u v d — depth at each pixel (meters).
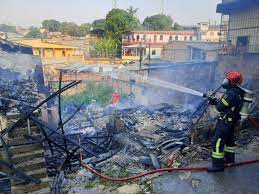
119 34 57.44
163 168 5.05
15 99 7.38
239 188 4.28
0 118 5.33
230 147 4.96
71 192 4.55
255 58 13.23
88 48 52.31
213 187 4.33
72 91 27.00
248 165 5.04
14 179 4.63
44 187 4.75
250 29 15.77
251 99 4.51
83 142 8.49
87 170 5.38
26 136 5.11
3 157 4.86
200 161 5.29
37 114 5.54
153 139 7.20
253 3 14.95
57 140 8.09
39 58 16.11
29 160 4.98
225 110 4.60
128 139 7.46
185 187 4.39
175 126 8.69
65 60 36.62
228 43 17.47
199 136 5.95
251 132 6.59
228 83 4.60
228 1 16.81
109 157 5.96
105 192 4.45
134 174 4.96
